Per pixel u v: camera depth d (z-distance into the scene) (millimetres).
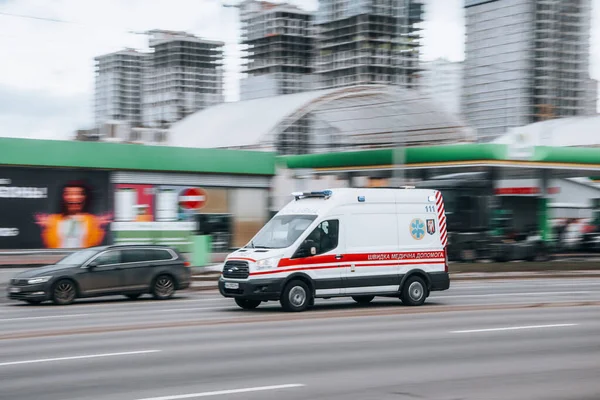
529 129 68062
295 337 15805
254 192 48156
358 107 62969
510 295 26812
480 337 15898
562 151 49312
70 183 42000
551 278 37562
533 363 12922
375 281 22047
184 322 18484
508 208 48438
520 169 49344
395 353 13828
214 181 46469
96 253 24688
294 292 20969
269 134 59000
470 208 45594
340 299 25109
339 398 10109
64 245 41844
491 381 11383
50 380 11211
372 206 22297
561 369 12391
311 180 50844
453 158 48000
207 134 63594
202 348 14281
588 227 56906
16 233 40500
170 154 44594
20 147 40125
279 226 21922
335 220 21719
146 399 9930
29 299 23609
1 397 10062
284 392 10438
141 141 54719
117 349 14156
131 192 43719
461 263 44125
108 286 24562
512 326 17641
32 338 15742
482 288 30438
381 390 10656
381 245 22266
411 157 50625
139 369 12117
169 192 44906
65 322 18891
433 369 12305
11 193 40344
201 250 36312
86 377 11445
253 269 20766
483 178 46438
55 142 41156
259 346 14547
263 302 24172
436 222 23328
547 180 52469
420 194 23188
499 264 43844
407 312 20672
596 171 51344
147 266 25312
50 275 23812
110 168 42719
